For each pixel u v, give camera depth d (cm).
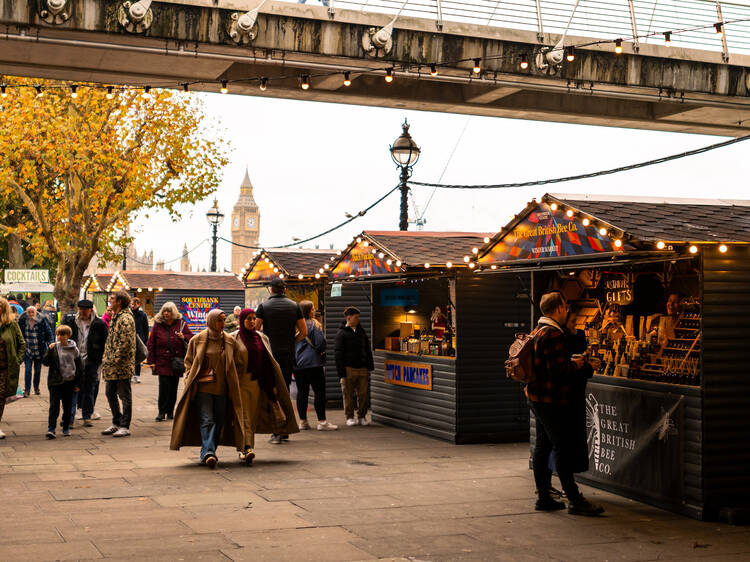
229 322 1612
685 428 762
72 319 1443
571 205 842
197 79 1959
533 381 759
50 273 4031
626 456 836
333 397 1625
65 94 2592
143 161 2636
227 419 1022
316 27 1820
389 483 897
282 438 1193
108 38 1684
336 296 1579
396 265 1213
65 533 672
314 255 1772
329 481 904
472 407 1199
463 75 1980
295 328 1260
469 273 1205
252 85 1975
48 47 1680
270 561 601
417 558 614
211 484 882
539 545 656
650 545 658
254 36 1758
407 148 1628
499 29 1972
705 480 743
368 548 638
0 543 640
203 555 613
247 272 1903
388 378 1379
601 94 2083
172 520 720
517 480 920
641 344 855
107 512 748
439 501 808
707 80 2170
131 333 1239
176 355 1398
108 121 2630
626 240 750
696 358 783
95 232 2761
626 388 838
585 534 691
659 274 880
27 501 793
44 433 1262
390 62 1892
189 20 1709
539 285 972
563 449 754
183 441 1014
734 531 705
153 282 2625
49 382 1206
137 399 1730
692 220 827
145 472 950
